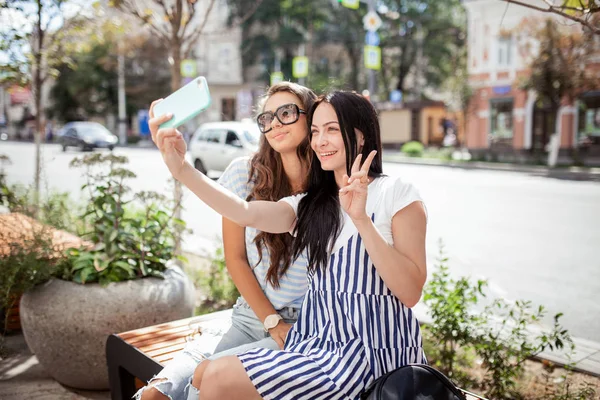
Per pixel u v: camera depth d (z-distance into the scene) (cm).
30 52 621
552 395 317
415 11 3603
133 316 316
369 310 199
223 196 203
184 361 236
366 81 3753
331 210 214
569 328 455
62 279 334
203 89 176
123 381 284
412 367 184
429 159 2511
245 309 264
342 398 187
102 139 2722
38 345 322
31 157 2361
